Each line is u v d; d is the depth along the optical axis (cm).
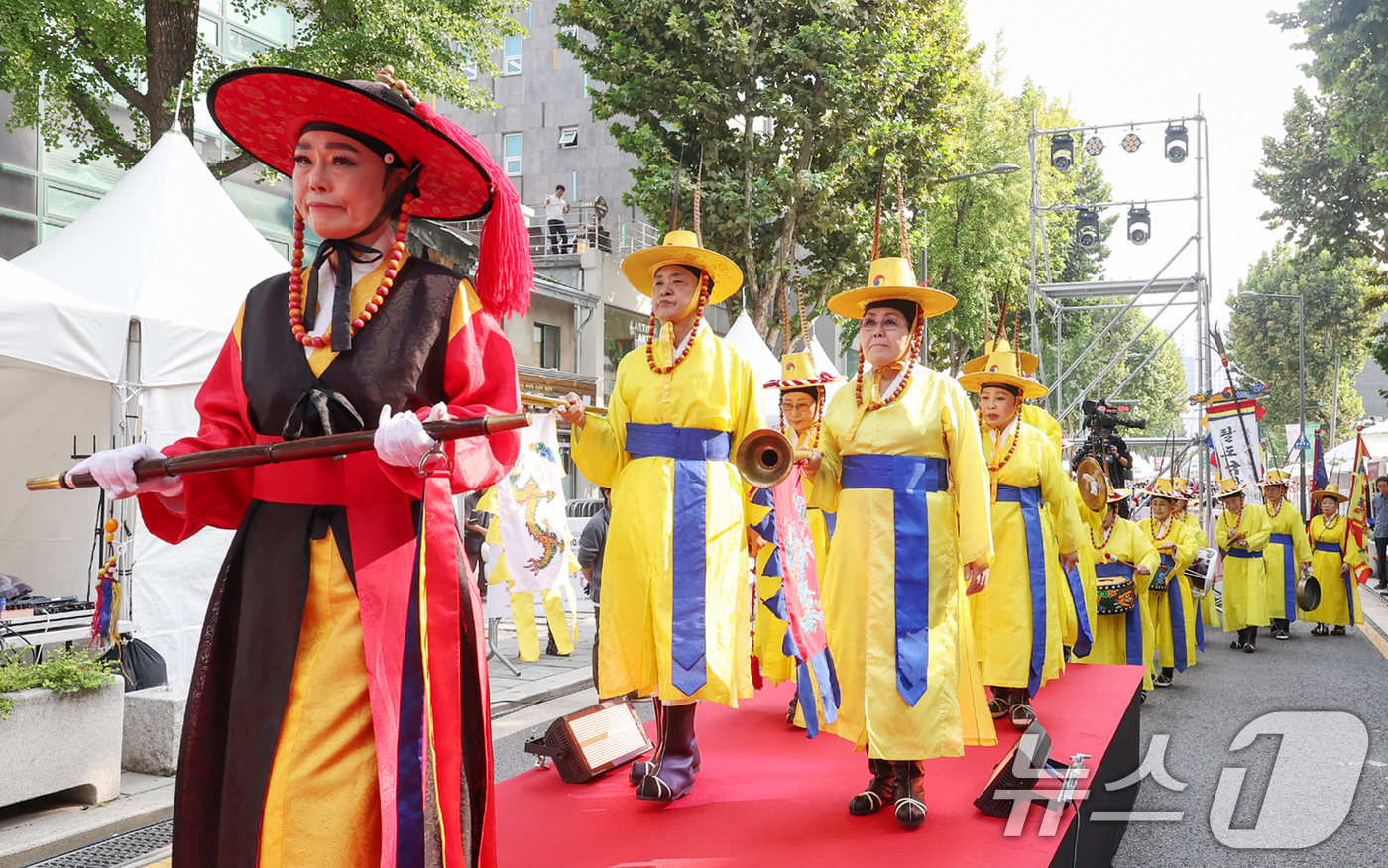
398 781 219
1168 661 962
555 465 1055
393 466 217
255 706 224
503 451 246
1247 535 1234
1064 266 3431
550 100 3234
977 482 399
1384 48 1778
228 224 788
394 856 214
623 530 399
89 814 542
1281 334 5541
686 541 394
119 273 704
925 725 371
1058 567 655
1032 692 552
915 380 412
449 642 228
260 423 244
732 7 1683
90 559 858
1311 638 1374
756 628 539
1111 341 4503
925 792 410
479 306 253
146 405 684
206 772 232
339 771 220
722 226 1719
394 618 227
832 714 403
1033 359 727
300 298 245
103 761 566
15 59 1100
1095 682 623
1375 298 3027
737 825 365
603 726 447
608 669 397
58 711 545
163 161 779
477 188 259
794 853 335
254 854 218
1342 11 1798
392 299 242
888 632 384
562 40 1805
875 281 419
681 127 1780
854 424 411
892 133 1767
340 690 223
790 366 629
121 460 232
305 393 233
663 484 397
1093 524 868
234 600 238
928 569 394
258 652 226
